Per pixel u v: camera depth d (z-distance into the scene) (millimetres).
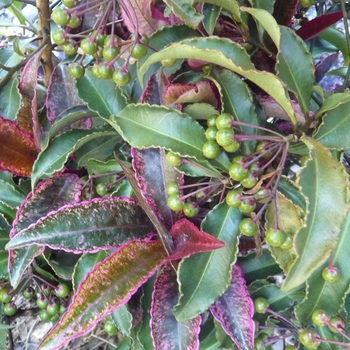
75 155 236
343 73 287
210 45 170
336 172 145
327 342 188
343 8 203
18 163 224
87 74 220
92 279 180
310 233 141
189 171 189
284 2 219
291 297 213
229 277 183
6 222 261
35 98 210
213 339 230
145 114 184
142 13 207
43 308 260
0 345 268
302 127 182
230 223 187
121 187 218
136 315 219
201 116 197
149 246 193
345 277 186
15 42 246
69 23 188
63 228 192
